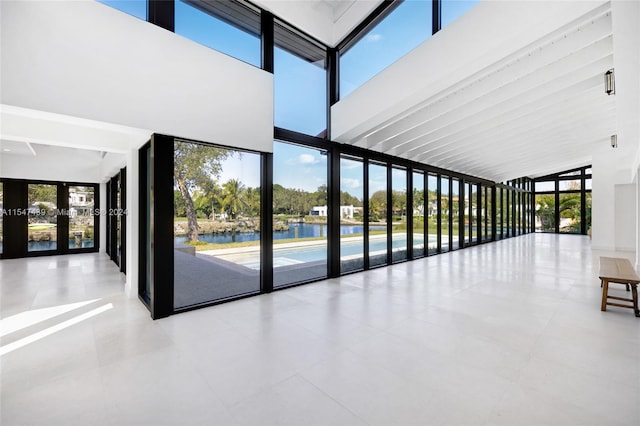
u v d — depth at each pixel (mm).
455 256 8695
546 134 7035
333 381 2320
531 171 12781
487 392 2160
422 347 2885
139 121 3512
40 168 8656
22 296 4656
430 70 4141
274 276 5324
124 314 3854
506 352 2770
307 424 1860
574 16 2854
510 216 14906
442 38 3971
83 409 1995
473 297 4570
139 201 4594
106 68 3270
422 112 5543
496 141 7098
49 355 2744
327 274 5949
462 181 10414
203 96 4090
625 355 2689
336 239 6078
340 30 5914
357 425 1848
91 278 5891
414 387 2232
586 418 1875
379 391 2188
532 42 3375
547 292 4820
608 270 4219
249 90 4625
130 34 3445
